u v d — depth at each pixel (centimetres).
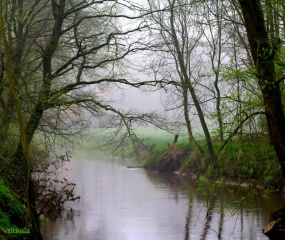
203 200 2239
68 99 1862
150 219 1833
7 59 1318
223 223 1711
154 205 2148
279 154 1250
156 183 2947
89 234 1593
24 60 2481
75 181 3053
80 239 1520
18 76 1716
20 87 1897
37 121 1666
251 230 1584
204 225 1695
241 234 1534
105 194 2498
